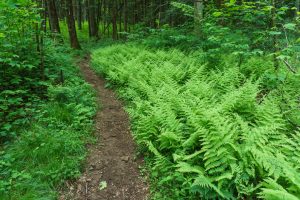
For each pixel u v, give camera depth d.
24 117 6.69
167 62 9.89
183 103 6.15
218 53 9.50
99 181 4.97
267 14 8.12
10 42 7.62
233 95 5.84
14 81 7.14
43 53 8.75
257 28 9.73
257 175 4.30
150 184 4.82
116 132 6.84
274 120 5.22
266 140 4.56
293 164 4.22
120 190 4.77
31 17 7.61
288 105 5.98
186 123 5.62
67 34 26.44
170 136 5.07
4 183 4.45
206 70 9.23
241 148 4.55
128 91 8.66
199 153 4.82
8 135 5.95
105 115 7.86
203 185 3.83
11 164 5.06
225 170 4.32
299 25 8.76
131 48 14.99
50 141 5.61
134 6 31.09
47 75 8.34
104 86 10.90
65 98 7.71
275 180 3.67
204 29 10.06
